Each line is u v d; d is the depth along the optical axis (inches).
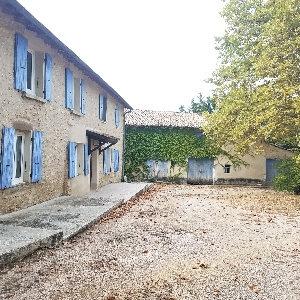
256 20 682.2
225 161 983.6
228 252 259.3
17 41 332.5
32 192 377.1
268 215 444.5
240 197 649.0
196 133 983.0
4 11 303.0
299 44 487.5
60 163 454.3
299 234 330.0
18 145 364.5
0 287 174.7
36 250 229.9
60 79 453.4
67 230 279.0
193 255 248.2
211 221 388.5
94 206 398.6
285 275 211.3
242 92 659.4
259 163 980.6
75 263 216.8
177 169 981.8
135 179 971.9
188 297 174.4
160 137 978.1
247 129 641.6
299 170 673.0
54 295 169.3
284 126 546.9
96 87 633.0
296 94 504.7
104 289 179.6
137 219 376.8
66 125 473.4
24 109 353.4
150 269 213.8
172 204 525.3
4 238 231.8
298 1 481.4
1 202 315.0
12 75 328.8
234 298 175.5
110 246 260.5
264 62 509.7
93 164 641.6
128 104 855.1
